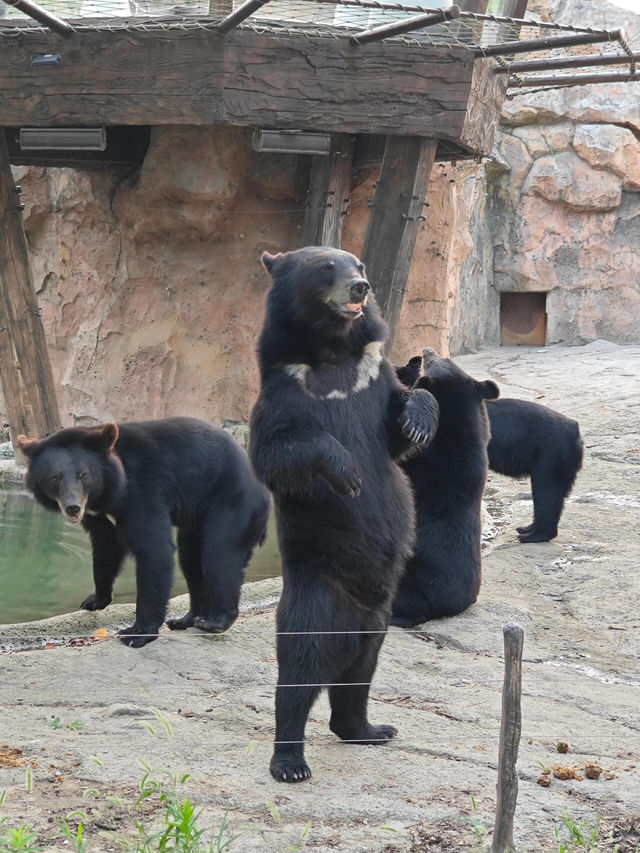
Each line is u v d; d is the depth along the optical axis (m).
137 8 15.10
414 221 16.52
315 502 6.27
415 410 6.36
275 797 5.81
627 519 14.13
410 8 13.58
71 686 7.94
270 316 6.47
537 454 12.97
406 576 9.80
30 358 16.94
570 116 41.88
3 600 11.21
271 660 8.77
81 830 4.99
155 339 19.34
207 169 17.70
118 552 9.94
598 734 7.21
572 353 38.34
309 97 15.16
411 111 15.63
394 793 5.96
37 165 17.70
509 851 5.06
